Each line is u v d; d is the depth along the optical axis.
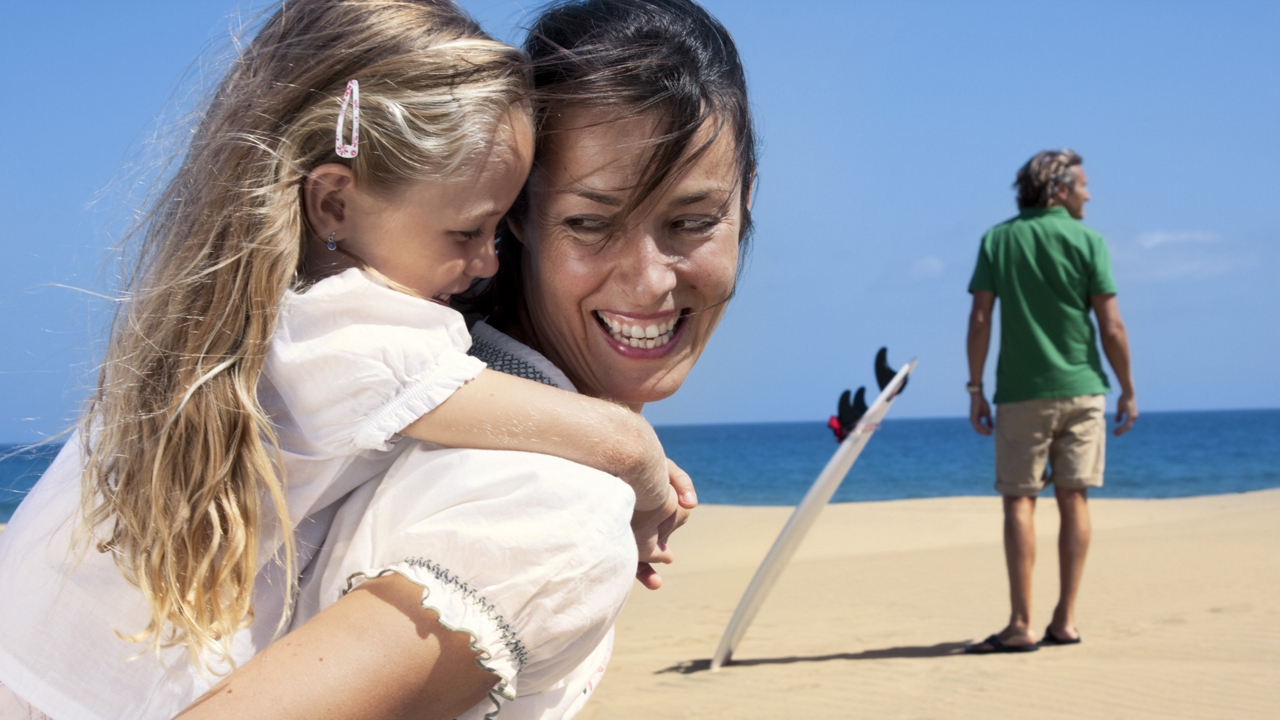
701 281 1.17
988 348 5.27
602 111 1.08
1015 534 4.95
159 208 1.05
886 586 7.35
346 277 0.98
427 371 0.96
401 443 0.98
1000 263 5.09
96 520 0.93
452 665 0.80
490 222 1.10
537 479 0.86
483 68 1.05
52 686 0.93
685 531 12.52
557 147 1.11
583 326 1.19
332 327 0.96
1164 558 7.77
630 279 1.14
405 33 1.05
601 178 1.09
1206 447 62.56
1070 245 4.93
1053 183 5.03
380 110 1.01
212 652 0.89
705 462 59.53
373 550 0.88
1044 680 4.12
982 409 5.28
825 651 5.16
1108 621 5.44
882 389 4.36
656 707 3.95
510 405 0.98
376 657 0.77
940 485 43.66
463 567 0.81
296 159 1.00
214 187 0.99
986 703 3.80
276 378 0.95
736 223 1.21
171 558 0.90
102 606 0.94
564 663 0.86
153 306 0.97
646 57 1.09
